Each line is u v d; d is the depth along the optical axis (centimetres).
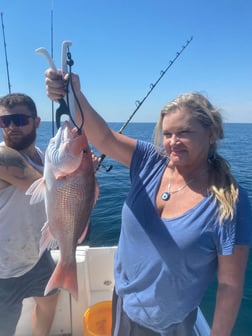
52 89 171
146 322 190
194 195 175
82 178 184
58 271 186
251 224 166
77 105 184
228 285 170
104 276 331
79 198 185
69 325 301
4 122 244
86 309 302
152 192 188
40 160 268
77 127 180
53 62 169
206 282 180
